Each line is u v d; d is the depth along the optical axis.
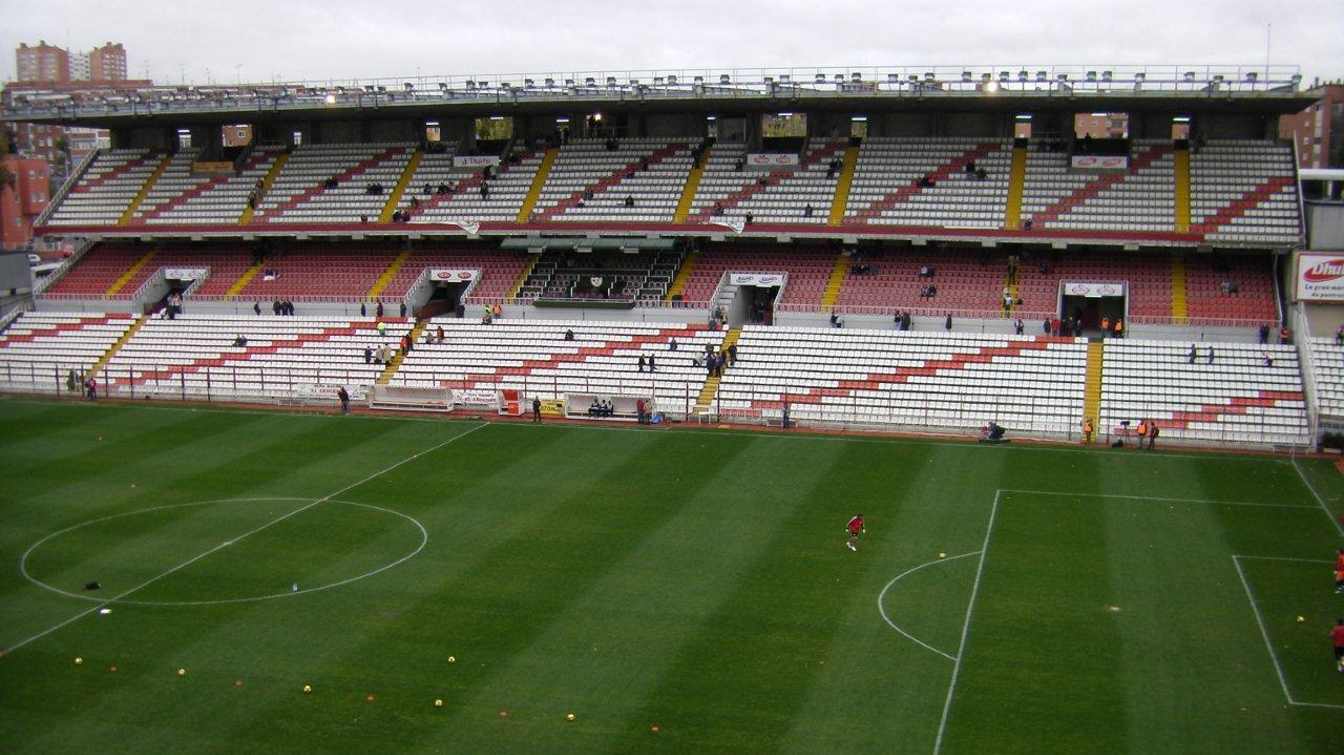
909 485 58.59
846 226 85.69
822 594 44.19
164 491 58.19
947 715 34.88
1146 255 84.31
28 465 63.34
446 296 96.06
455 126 103.94
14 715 35.38
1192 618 41.84
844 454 64.81
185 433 70.62
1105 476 60.28
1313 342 71.69
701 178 93.75
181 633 41.22
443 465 62.75
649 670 37.91
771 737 33.66
